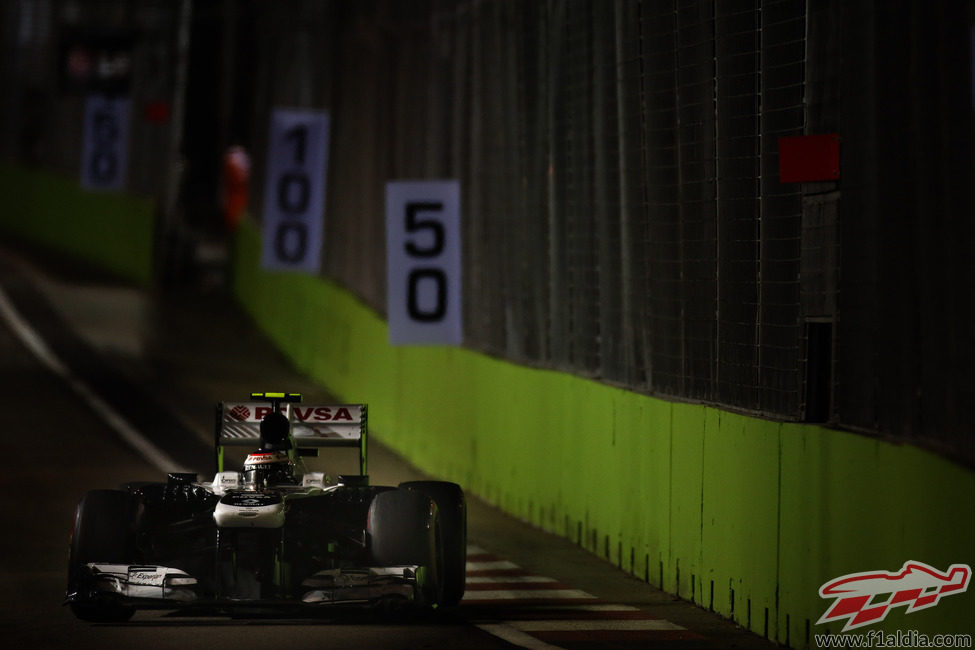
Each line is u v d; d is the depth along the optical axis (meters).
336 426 37.62
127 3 160.88
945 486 27.09
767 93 37.03
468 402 63.81
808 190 34.91
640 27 45.50
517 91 58.72
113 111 148.88
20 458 67.50
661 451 42.44
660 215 44.34
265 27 125.62
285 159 91.31
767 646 33.78
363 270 89.19
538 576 44.28
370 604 32.56
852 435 30.91
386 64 82.25
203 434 76.69
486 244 63.22
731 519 37.12
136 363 102.69
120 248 152.75
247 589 32.94
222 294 142.38
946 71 28.08
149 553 35.69
